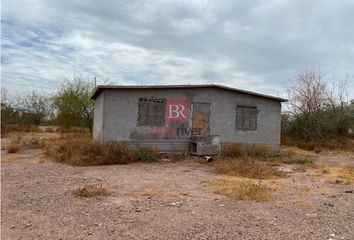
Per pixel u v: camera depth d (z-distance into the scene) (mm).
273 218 6574
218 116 16688
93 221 6082
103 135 14930
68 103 29500
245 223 6207
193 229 5801
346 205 7809
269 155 16594
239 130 17109
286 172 12375
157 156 14766
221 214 6727
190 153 15828
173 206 7203
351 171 12938
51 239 5203
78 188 8578
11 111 37750
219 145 15719
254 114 17453
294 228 6027
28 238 5223
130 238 5316
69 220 6109
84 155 13547
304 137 23984
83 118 29734
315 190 9375
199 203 7512
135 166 13062
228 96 16938
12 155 15523
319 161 16125
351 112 25031
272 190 9086
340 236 5688
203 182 9969
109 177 10523
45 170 11562
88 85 29781
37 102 40531
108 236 5375
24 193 8094
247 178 10875
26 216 6305
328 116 24531
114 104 15070
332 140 23469
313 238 5559
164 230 5715
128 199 7727
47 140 21578
